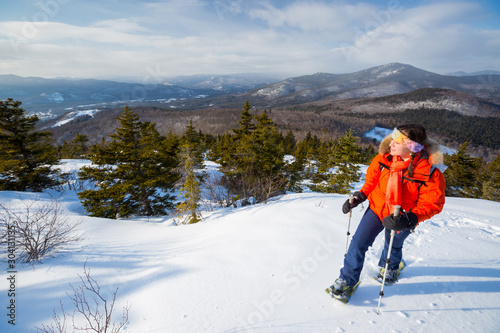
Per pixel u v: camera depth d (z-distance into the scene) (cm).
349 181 1564
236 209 824
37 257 342
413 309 176
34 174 1445
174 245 399
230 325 174
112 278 266
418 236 308
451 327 157
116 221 736
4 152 1435
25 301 228
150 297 219
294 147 5134
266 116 1675
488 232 324
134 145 1175
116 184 1161
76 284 257
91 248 396
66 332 185
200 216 823
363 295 198
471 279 208
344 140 1570
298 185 1831
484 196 2130
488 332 151
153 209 1209
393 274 212
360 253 191
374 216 194
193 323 179
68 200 1201
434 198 166
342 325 166
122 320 193
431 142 168
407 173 173
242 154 1468
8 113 1419
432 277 214
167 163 1220
